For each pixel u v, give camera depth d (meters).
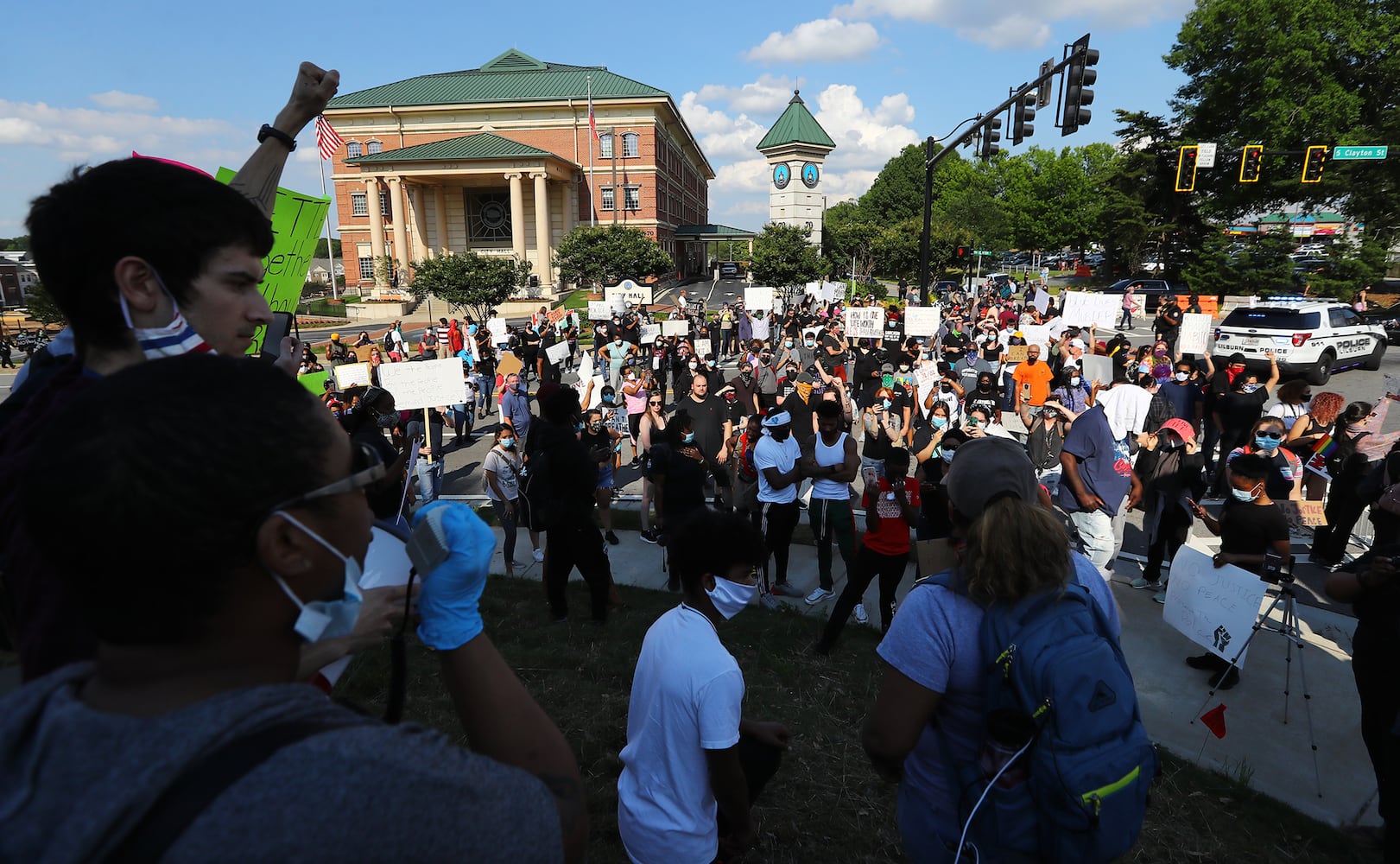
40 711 0.57
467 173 47.81
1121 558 7.03
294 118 1.65
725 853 2.24
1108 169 43.22
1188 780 3.89
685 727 2.03
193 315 0.99
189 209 0.97
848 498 6.04
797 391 9.31
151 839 0.47
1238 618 4.41
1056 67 12.95
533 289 46.28
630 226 52.75
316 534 0.64
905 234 48.91
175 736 0.52
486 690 0.87
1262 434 6.91
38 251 0.95
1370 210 33.22
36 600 0.79
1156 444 7.66
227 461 0.56
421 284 36.72
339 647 0.86
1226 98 36.59
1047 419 8.10
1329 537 6.87
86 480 0.53
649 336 20.62
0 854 0.49
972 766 1.59
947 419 9.12
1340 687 4.82
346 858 0.49
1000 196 77.75
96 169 0.99
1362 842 3.50
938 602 1.64
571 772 0.91
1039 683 1.45
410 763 0.56
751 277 44.41
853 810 3.46
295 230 3.28
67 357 1.05
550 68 62.53
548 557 5.56
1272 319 16.59
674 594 6.40
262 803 0.49
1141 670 5.10
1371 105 33.94
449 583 0.86
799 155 45.34
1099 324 16.89
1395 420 12.54
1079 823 1.38
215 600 0.58
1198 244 38.66
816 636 5.54
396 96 56.34
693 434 7.20
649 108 52.53
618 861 3.01
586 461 5.40
